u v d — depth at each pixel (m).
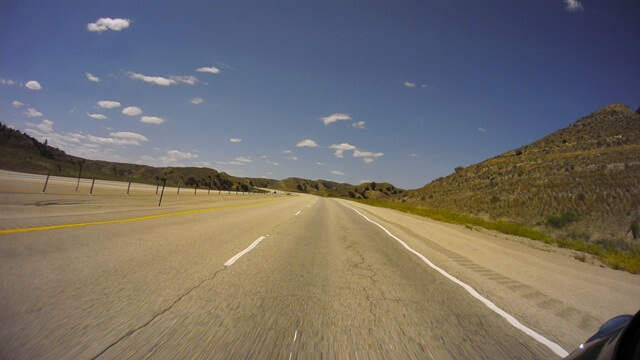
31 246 8.50
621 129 70.06
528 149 79.12
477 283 8.12
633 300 7.54
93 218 14.38
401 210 45.09
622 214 26.30
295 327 4.86
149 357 3.75
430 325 5.24
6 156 47.62
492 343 4.67
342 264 9.50
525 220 32.66
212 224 16.11
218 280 7.02
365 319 5.34
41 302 5.06
